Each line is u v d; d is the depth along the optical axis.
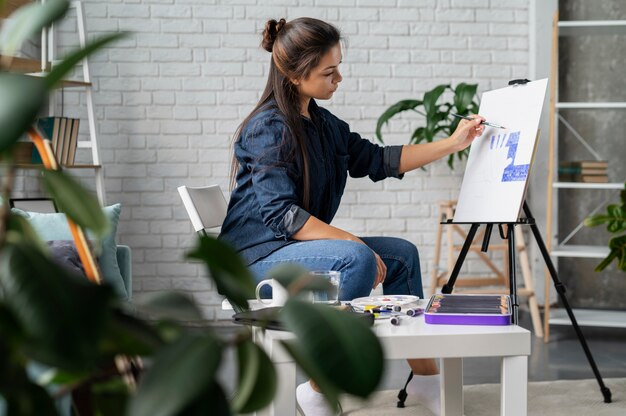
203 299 4.77
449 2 4.89
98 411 0.60
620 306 5.12
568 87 5.09
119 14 4.71
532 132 2.75
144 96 4.74
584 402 2.92
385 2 4.86
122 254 3.15
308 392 2.29
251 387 0.54
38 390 0.52
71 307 0.46
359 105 4.87
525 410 1.72
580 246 4.64
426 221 4.90
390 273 2.78
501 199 2.79
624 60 5.06
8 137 0.43
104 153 4.73
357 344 0.53
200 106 4.77
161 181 4.75
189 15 4.75
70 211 0.56
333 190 2.93
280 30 2.79
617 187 4.29
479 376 3.41
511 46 4.95
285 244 2.71
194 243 0.60
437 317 1.83
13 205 3.68
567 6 5.08
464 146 3.05
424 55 4.89
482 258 4.70
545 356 3.82
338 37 2.78
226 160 4.79
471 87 4.42
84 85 4.31
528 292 4.34
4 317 0.46
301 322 0.53
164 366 0.50
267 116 2.75
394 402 2.94
